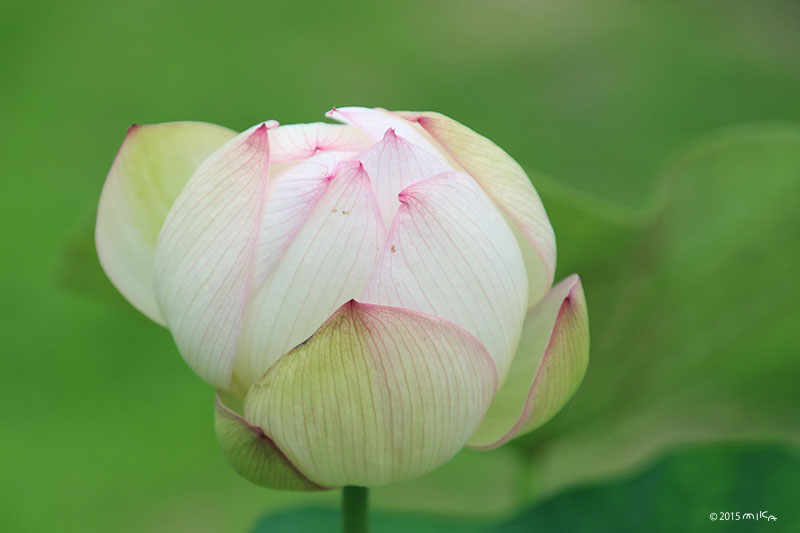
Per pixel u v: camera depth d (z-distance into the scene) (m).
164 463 1.14
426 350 0.62
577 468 0.87
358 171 0.63
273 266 0.64
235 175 0.64
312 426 0.63
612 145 1.57
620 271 0.77
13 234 1.40
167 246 0.65
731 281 0.77
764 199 0.77
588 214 0.75
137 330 1.29
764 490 0.74
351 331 0.62
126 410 1.20
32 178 1.51
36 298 1.32
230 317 0.64
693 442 0.77
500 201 0.65
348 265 0.63
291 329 0.64
